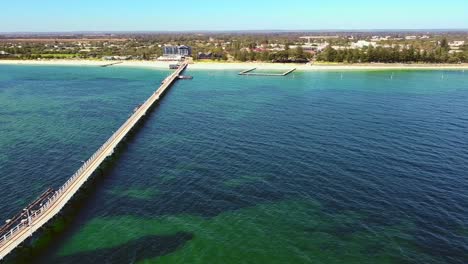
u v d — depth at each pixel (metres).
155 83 195.88
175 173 73.44
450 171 71.62
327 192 63.78
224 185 67.38
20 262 47.91
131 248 50.25
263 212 58.06
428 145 86.94
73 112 127.19
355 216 56.38
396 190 64.00
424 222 54.38
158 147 89.25
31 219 53.19
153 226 55.16
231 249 49.53
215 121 112.19
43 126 108.75
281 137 94.56
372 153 81.75
